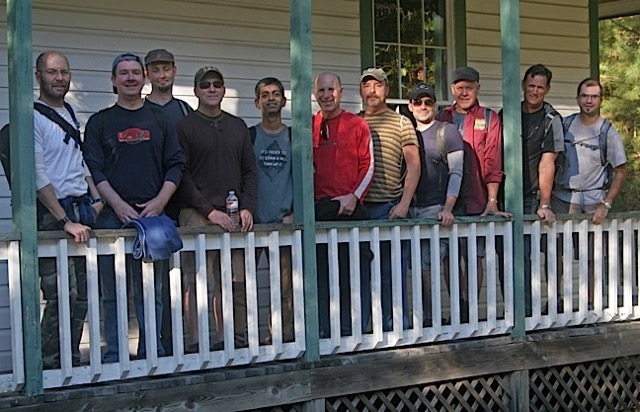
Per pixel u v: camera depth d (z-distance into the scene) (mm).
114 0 6953
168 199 5312
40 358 4930
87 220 5188
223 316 5559
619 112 20016
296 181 5832
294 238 5793
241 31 7535
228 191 5645
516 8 6633
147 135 5355
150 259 5070
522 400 6750
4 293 6359
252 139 6105
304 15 5777
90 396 5070
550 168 6789
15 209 4961
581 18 9570
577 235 7355
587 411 7191
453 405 6699
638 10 11453
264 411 5812
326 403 5980
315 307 5855
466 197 6676
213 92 5637
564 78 9422
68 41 6773
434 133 6469
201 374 5469
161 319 5594
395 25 8469
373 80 6285
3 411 4828
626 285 7328
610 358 7234
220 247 5508
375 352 6129
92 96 6863
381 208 6289
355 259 5992
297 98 5797
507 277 6695
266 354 5688
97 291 5070
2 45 6488
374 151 6277
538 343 6824
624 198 20281
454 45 8703
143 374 5262
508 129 6668
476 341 6559
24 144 4871
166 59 5945
